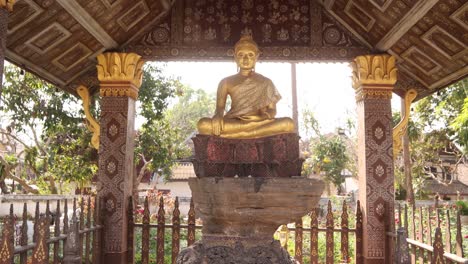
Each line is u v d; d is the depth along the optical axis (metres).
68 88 9.56
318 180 6.09
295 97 20.19
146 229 8.61
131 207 8.73
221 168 6.73
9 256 4.49
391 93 8.77
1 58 4.89
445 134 24.19
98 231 8.21
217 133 6.80
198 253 6.20
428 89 9.57
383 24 8.15
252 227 6.23
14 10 6.52
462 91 19.55
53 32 7.49
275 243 6.27
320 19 9.18
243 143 6.78
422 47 8.23
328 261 8.41
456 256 5.36
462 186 32.94
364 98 8.76
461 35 7.31
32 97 14.22
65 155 15.68
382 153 8.63
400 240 5.46
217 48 9.11
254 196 5.97
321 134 32.16
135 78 8.96
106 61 8.77
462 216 16.73
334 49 9.08
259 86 7.27
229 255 6.12
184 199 27.00
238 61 7.41
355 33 9.05
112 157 8.59
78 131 14.48
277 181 5.97
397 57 8.98
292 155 6.72
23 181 16.28
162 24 9.19
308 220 15.23
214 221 6.35
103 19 7.82
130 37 8.99
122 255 8.37
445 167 29.53
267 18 9.22
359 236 8.62
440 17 7.13
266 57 9.08
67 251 4.66
